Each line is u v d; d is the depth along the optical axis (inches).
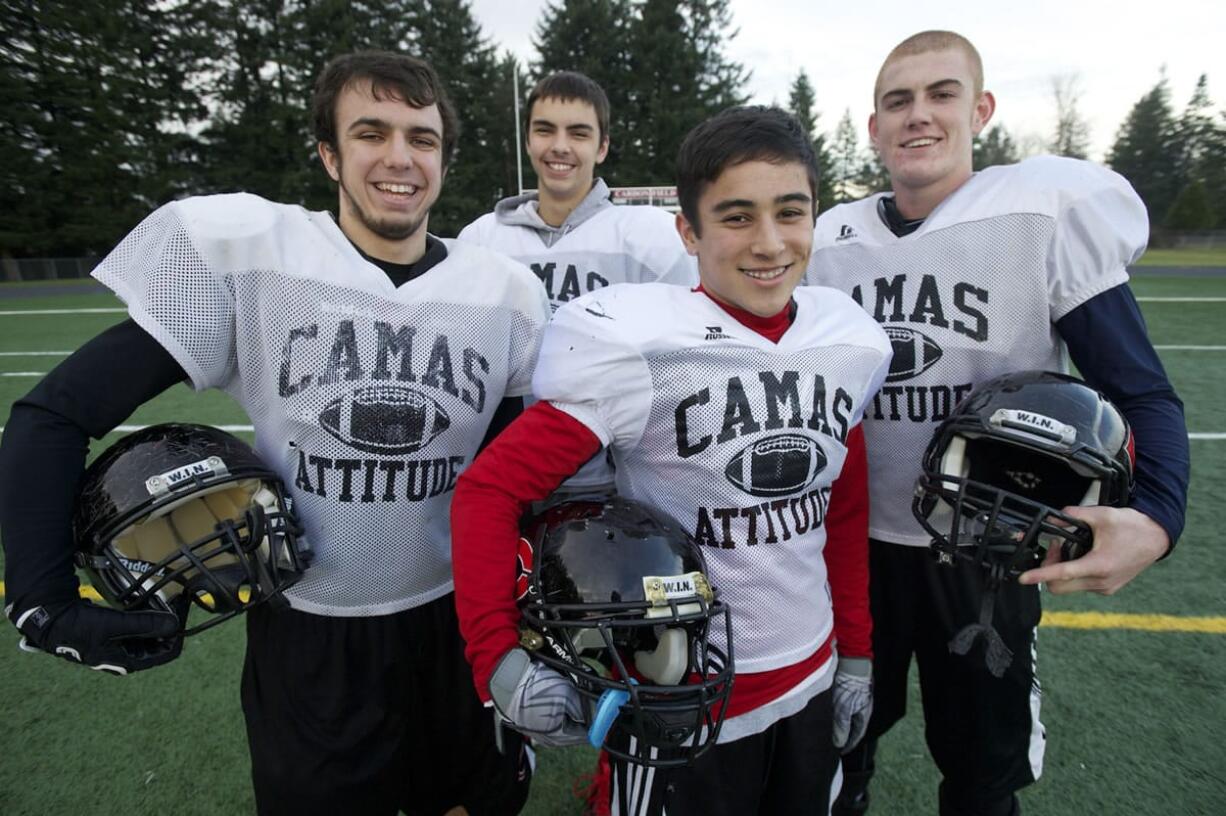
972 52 63.8
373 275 55.2
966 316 63.4
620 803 53.9
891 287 66.2
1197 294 490.9
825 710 55.9
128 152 985.5
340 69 54.1
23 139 941.8
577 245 104.9
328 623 57.3
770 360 51.4
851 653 59.2
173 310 49.8
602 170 1245.1
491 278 60.1
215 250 51.4
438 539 59.6
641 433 50.5
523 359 61.9
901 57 64.2
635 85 1230.9
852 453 58.1
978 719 64.8
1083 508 49.6
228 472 50.2
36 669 100.6
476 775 65.7
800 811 55.3
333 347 53.6
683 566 46.1
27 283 803.4
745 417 50.4
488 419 60.9
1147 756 83.4
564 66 1278.3
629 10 1257.4
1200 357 282.8
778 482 51.6
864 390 55.8
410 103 53.7
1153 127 1701.5
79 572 135.4
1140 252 60.0
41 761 83.7
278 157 1091.9
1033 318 61.8
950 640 65.2
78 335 388.8
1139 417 55.1
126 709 92.7
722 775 51.8
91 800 78.4
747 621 52.2
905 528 67.6
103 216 961.5
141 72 1032.2
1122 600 116.4
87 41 983.6
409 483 56.3
